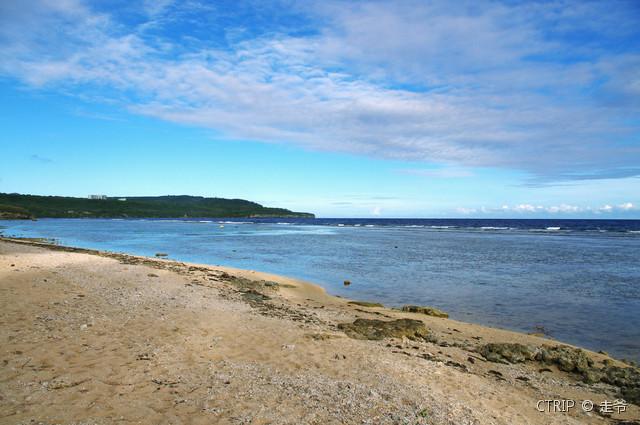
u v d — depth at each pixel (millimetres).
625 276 26031
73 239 54688
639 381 9570
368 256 36938
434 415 6391
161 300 13617
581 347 13125
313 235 69812
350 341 10641
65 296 13070
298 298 18438
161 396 6336
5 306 11234
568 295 20500
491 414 6832
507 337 13141
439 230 91812
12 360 7332
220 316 12094
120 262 23250
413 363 9219
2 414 5367
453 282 24031
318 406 6383
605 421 7539
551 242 52938
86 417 5473
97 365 7430
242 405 6203
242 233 74562
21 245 31781
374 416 6172
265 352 9109
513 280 24656
